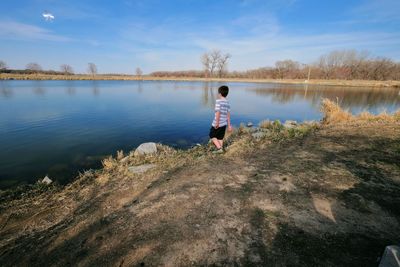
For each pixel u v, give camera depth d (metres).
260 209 3.76
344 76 71.06
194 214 3.70
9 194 5.35
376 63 68.00
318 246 2.88
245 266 2.64
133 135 10.95
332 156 6.06
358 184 4.43
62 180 6.16
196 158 6.38
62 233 3.52
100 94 27.73
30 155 8.20
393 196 3.97
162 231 3.32
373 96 30.00
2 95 24.80
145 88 38.38
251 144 7.59
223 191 4.41
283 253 2.80
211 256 2.82
